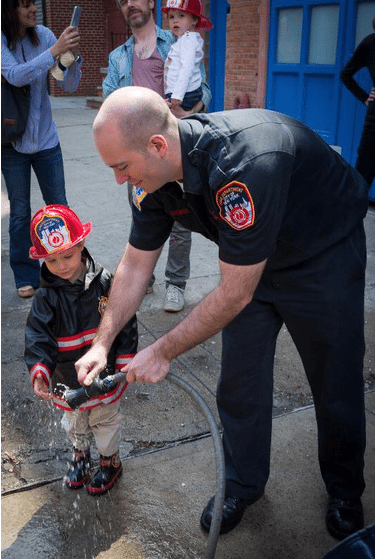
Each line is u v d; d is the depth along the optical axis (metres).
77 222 2.09
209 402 2.88
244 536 2.15
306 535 2.15
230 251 1.62
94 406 2.12
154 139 1.56
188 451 2.56
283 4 6.47
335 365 1.95
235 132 1.61
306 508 2.27
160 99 1.60
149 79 3.71
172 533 2.16
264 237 1.59
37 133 3.65
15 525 2.19
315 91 6.23
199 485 2.37
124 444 2.60
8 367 3.16
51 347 2.10
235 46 7.48
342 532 2.11
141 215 1.97
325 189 1.78
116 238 4.92
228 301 1.67
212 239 1.87
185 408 2.84
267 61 6.90
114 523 2.20
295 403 2.88
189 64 3.64
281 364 3.21
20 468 2.46
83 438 2.30
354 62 4.86
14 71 3.39
